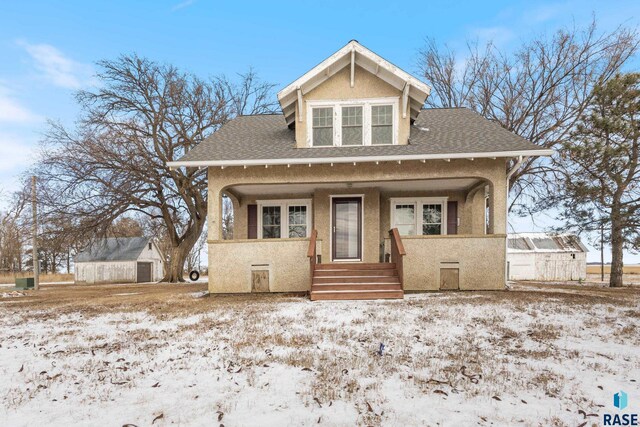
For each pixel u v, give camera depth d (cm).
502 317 884
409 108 1495
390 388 507
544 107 2391
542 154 1273
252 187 1529
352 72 1466
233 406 458
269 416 432
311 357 622
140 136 2692
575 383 526
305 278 1374
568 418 427
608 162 1747
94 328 881
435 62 2784
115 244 4303
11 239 4559
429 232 1620
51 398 492
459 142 1409
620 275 1956
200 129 2809
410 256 1353
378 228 1535
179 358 635
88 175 2452
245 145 1502
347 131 1491
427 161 1353
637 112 1736
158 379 549
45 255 5241
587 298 1195
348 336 746
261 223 1659
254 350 666
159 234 5147
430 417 428
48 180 2445
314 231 1321
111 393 504
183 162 1328
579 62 2272
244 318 916
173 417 432
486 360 614
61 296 1809
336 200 1571
